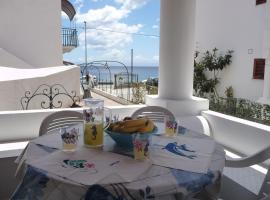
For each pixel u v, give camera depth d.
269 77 4.93
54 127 2.32
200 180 1.24
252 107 5.29
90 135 1.56
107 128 1.62
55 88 4.55
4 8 6.43
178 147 1.63
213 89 6.56
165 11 3.40
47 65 6.98
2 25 6.45
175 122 1.87
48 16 6.91
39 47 6.88
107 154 1.47
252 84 5.57
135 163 1.36
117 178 1.20
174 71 3.51
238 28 5.84
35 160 1.38
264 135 2.77
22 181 1.28
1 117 2.95
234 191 1.81
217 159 1.48
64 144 1.51
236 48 5.93
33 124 3.07
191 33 3.45
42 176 1.22
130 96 6.58
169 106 3.46
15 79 4.16
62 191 1.17
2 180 2.49
